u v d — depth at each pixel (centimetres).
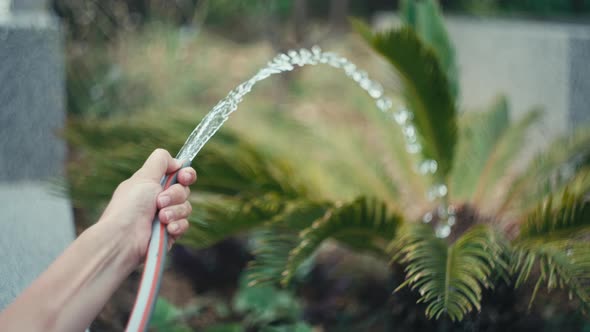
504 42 491
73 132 293
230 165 270
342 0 775
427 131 290
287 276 222
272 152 322
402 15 340
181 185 144
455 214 302
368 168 347
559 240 246
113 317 306
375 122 377
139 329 120
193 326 323
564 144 337
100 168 262
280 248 243
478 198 338
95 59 495
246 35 745
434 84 269
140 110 471
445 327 268
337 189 332
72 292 123
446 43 334
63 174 346
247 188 277
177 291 350
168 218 137
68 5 522
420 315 272
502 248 239
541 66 446
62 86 376
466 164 350
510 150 358
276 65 176
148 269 128
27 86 369
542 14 618
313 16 807
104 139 292
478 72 532
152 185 139
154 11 635
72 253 127
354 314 325
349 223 255
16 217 302
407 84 277
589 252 226
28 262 254
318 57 189
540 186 320
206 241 255
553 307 289
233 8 732
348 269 356
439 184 299
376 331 312
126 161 262
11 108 368
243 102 574
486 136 362
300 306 320
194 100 551
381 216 259
